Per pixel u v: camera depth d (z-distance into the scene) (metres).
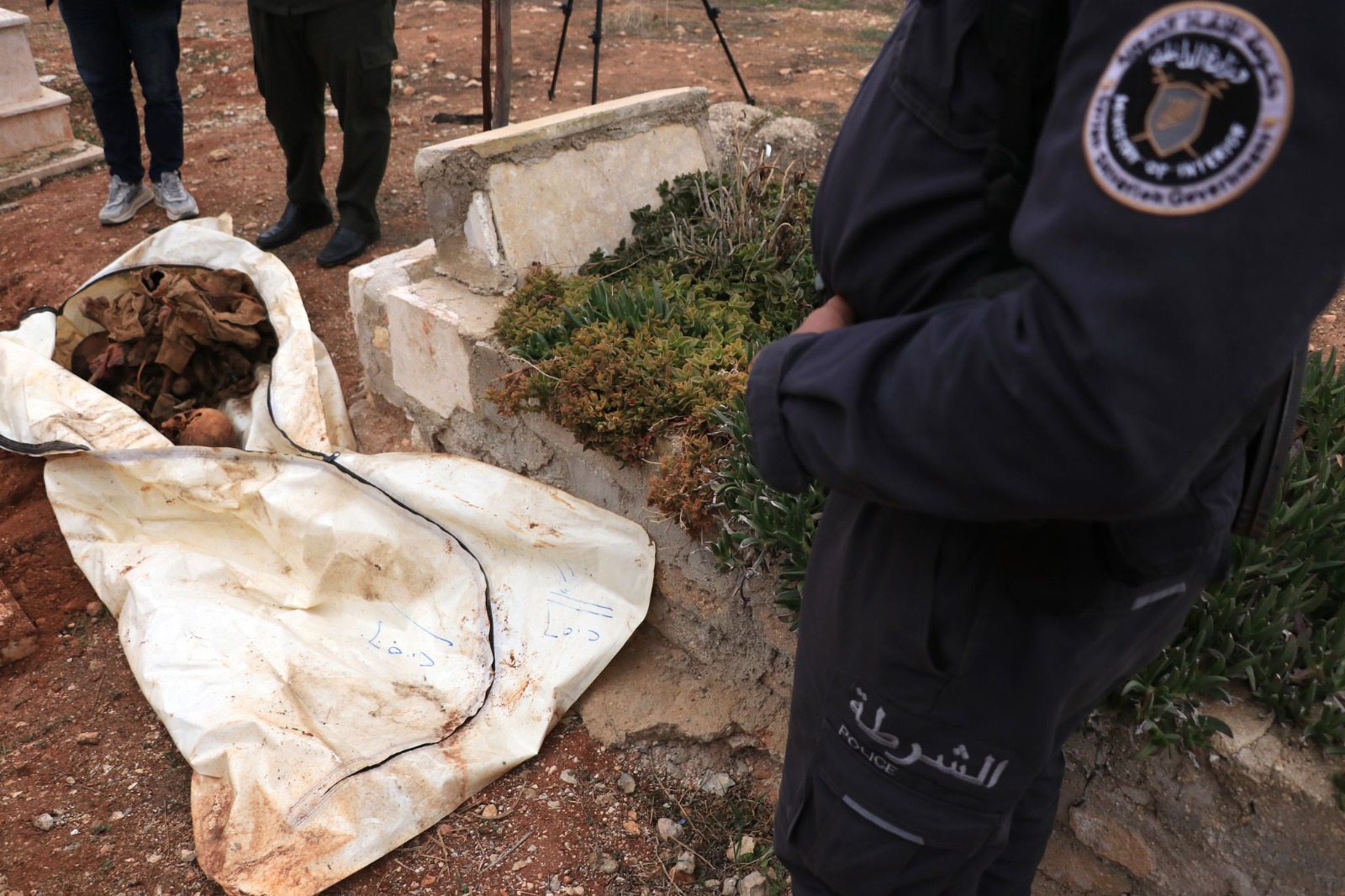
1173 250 0.75
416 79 7.24
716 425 2.58
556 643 2.71
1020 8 0.89
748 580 2.48
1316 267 0.76
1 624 2.88
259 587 2.88
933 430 0.89
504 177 3.16
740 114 5.09
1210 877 1.89
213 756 2.38
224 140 6.21
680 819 2.42
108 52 4.77
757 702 2.55
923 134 1.03
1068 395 0.79
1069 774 1.99
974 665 1.14
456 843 2.36
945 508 0.93
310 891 2.17
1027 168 0.94
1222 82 0.75
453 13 8.90
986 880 1.57
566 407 2.71
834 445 1.00
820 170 4.82
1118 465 0.80
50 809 2.45
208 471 2.99
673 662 2.74
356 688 2.61
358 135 4.48
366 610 2.87
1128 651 1.18
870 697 1.23
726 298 3.19
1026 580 1.09
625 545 2.75
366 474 2.98
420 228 5.06
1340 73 0.74
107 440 3.12
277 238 4.85
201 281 3.68
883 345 0.97
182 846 2.35
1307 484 2.22
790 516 2.27
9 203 5.45
